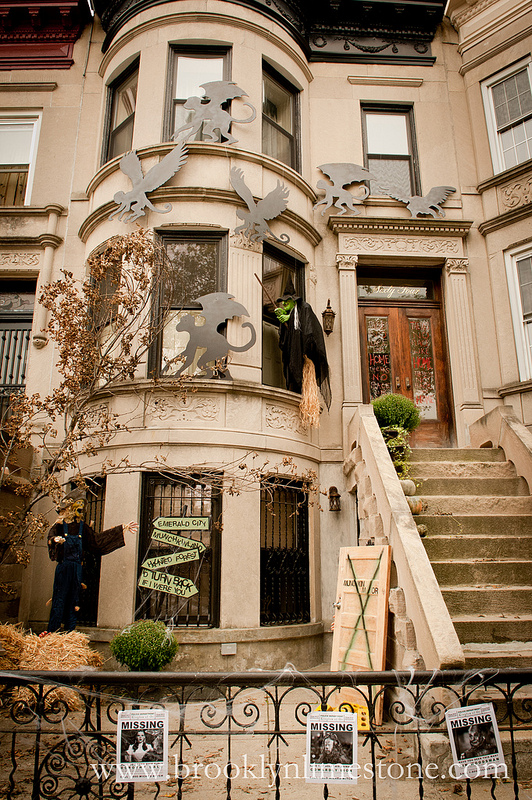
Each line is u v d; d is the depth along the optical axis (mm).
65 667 5055
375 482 5766
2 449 6488
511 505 6035
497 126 9992
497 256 9453
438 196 9750
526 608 4961
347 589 5410
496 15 10102
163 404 7301
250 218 8055
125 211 8008
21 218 9531
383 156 10156
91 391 6434
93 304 6504
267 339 8430
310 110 10070
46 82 10109
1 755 4168
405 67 10469
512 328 9125
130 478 7137
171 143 8203
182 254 8039
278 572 7488
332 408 8766
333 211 9688
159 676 2910
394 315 9688
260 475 6758
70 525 6281
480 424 7750
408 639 4410
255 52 9039
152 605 6805
